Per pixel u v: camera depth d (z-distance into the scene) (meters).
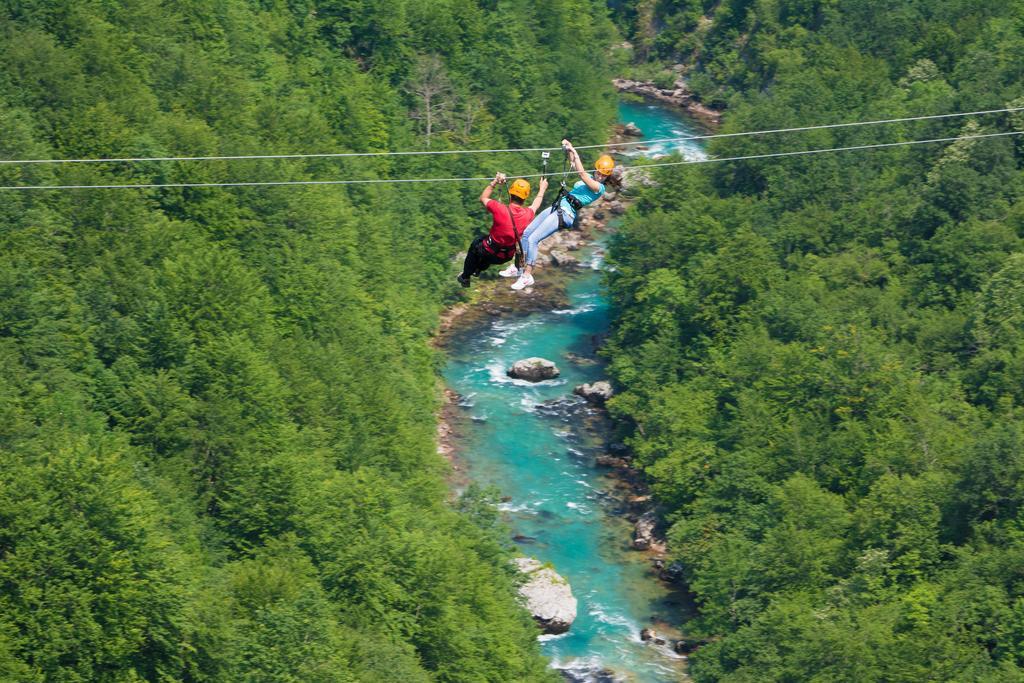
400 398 99.88
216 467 81.25
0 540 65.19
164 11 131.12
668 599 85.06
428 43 156.62
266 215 107.38
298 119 126.19
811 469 89.44
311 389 89.88
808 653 71.31
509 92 155.25
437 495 88.06
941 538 80.62
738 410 96.12
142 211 97.69
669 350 108.69
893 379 94.00
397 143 139.12
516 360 117.12
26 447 71.25
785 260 118.94
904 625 73.19
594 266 137.75
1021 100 123.19
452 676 70.12
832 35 170.88
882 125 136.50
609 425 106.88
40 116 104.88
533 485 97.69
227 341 86.44
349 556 72.44
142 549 66.06
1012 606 74.06
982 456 80.44
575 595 84.94
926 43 155.75
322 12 150.50
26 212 91.38
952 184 115.94
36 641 61.62
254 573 69.12
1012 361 94.88
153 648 65.19
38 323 83.75
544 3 173.38
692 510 90.94
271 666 62.44
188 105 118.81
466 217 137.38
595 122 163.75
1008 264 102.38
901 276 113.31
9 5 115.81
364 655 66.19
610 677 77.00
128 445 79.00
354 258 112.75
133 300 90.31
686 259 117.06
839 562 80.75
